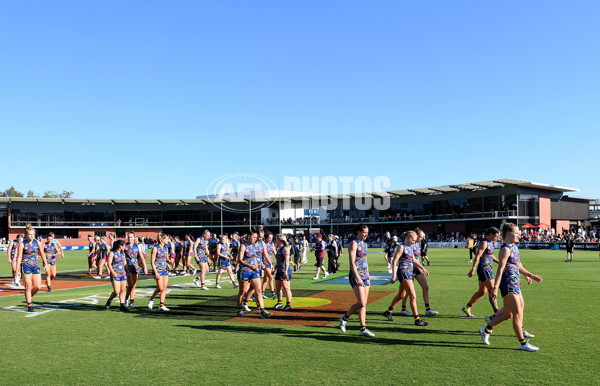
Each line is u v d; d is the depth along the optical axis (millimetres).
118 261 11609
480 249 9727
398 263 9570
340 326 8781
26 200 77312
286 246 11594
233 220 85438
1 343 8039
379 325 9422
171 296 14602
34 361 6883
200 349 7551
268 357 7031
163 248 11633
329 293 15172
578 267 25188
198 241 16625
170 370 6406
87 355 7219
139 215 84625
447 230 68500
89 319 10391
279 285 11695
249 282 10734
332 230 77438
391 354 7160
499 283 7414
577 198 70625
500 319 7609
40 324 9789
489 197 64000
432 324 9492
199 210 85750
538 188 62594
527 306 11508
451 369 6363
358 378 6008
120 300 11586
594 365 6500
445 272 22484
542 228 60375
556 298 12906
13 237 77375
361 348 7543
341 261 34906
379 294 14461
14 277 17500
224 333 8781
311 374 6188
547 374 6121
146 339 8297
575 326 9102
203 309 11812
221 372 6297
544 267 25266
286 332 8836
